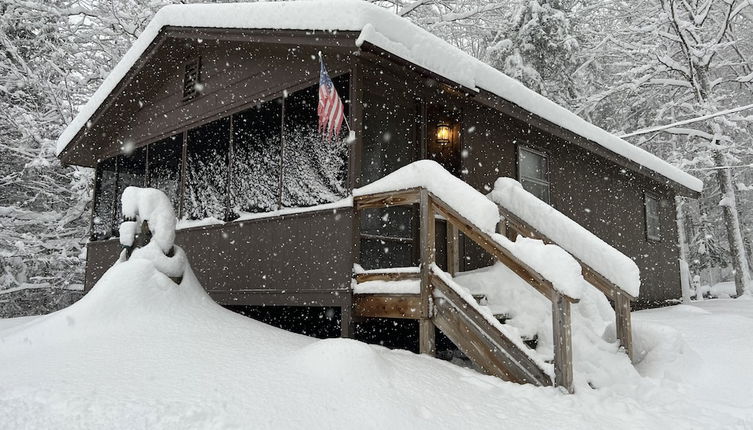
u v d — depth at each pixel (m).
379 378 4.31
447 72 7.11
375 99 7.64
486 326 5.33
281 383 4.07
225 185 8.87
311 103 7.52
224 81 9.02
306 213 7.08
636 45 21.14
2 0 16.59
